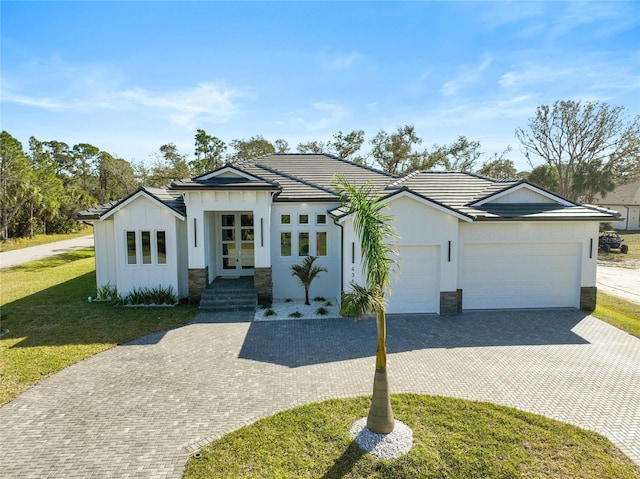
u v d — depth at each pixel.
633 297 17.31
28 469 6.14
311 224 16.73
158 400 8.27
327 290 16.92
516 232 14.66
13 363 10.06
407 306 14.42
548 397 8.36
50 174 51.06
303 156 21.77
